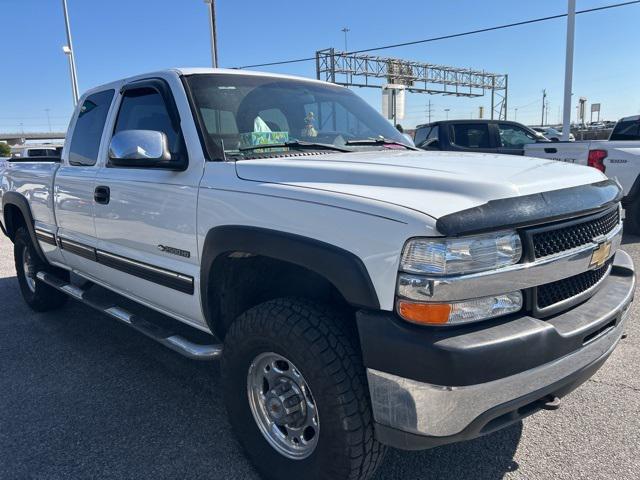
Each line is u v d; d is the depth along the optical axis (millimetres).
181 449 2832
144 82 3334
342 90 3943
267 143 3002
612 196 2469
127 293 3619
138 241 3223
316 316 2211
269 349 2346
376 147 3344
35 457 2775
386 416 2010
